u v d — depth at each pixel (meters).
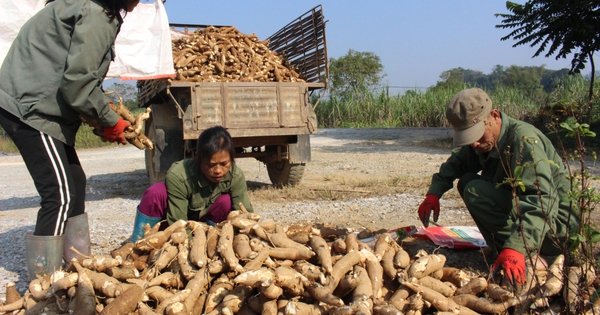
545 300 2.57
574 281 2.74
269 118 7.09
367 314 2.28
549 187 2.92
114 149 20.30
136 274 2.78
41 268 3.17
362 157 12.59
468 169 3.80
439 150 13.54
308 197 7.18
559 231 3.11
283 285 2.49
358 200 6.77
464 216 5.54
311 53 7.75
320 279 2.61
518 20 12.98
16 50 3.14
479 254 3.89
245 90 6.93
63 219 3.22
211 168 3.35
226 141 3.33
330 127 27.95
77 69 2.98
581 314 2.50
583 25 12.09
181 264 2.83
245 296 2.60
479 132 3.08
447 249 4.01
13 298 2.88
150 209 3.58
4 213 7.05
